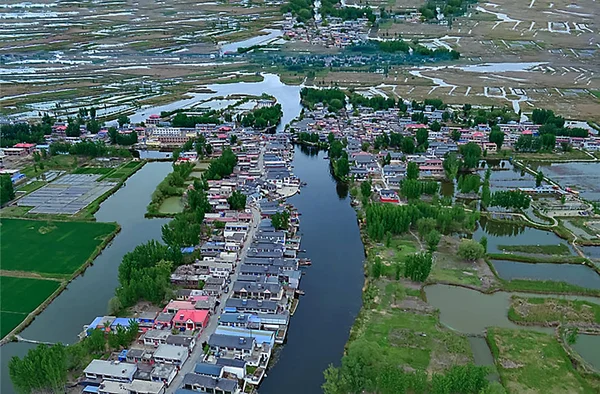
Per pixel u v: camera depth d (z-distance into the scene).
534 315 183.00
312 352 170.00
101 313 188.12
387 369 143.75
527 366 158.50
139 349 162.75
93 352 162.75
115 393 144.12
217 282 197.62
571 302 191.25
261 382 157.38
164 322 175.38
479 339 172.50
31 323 182.25
